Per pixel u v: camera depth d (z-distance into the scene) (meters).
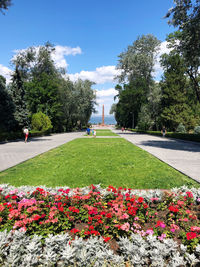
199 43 13.01
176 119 30.80
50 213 2.87
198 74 20.80
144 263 2.15
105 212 2.98
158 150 12.50
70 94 41.72
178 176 6.12
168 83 32.16
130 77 37.50
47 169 6.96
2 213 3.04
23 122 25.00
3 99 22.41
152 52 34.59
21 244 2.32
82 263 2.06
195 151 12.14
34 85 34.19
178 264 2.05
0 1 9.52
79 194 3.65
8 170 6.82
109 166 7.41
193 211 3.31
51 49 35.19
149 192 3.93
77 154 10.38
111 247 2.52
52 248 2.23
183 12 12.40
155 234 2.72
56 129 39.78
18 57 31.92
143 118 36.41
